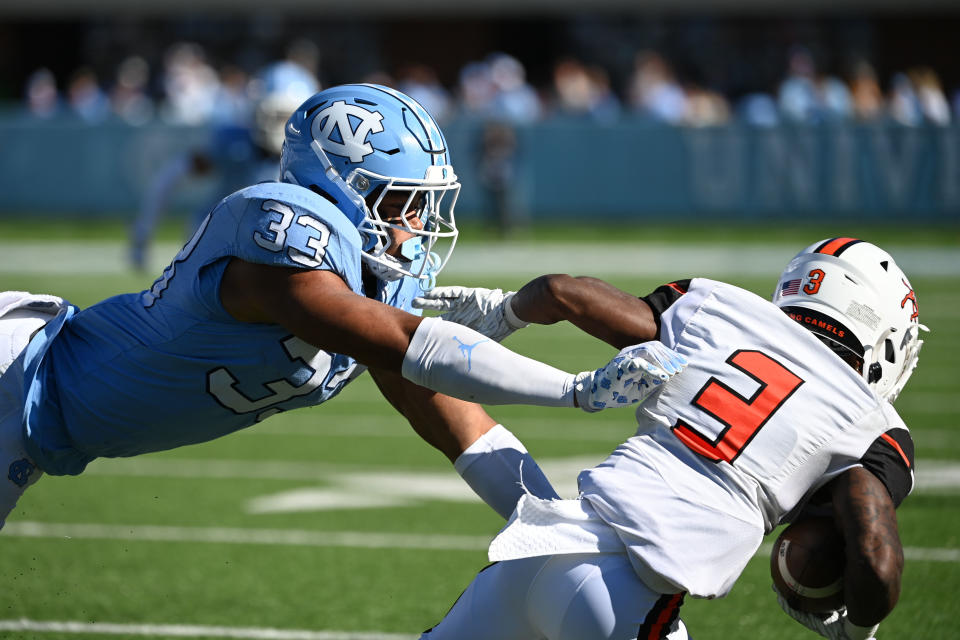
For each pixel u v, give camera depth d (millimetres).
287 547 17281
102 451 11016
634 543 9008
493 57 89312
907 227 60344
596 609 8961
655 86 68562
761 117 64125
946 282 45281
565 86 70375
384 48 89125
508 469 11211
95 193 65250
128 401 10500
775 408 9211
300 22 87875
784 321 9500
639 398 9109
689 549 8992
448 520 18734
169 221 64938
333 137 10180
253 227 9516
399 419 27219
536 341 35219
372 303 9359
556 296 9938
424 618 14359
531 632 9547
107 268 48438
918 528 17734
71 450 11016
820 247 10070
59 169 65438
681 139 62406
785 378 9297
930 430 24312
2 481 10664
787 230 60719
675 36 86062
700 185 62438
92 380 10602
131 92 77438
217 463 22781
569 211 63812
